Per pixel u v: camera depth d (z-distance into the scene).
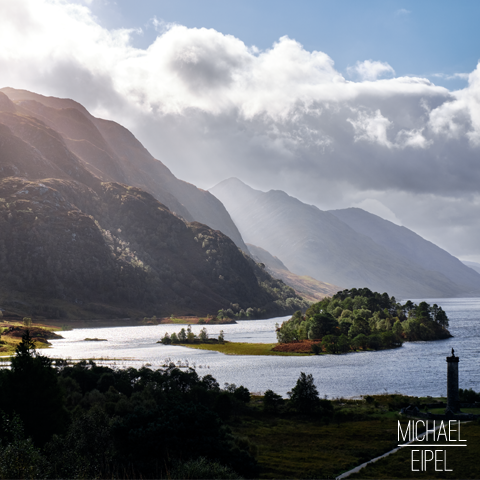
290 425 91.19
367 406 105.75
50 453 51.19
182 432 55.81
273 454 70.12
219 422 60.72
